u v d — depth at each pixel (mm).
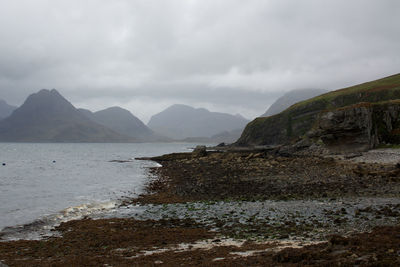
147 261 14969
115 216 27594
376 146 72938
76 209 30844
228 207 28312
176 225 23438
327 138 80125
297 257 13211
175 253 16172
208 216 25453
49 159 122375
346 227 19406
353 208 24703
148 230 22234
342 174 43375
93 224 24672
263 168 56344
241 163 68312
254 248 16094
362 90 142750
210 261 14062
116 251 17562
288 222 21578
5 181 54406
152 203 33094
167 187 44094
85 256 16781
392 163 51344
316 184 37469
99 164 94250
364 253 13312
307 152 83375
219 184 42531
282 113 172750
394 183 35562
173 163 87438
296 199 30359
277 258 13430
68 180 55594
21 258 16797
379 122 75750
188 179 50594
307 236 18016
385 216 21609
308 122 153125
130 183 50500
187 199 34219
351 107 77062
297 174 46531
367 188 33719
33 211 30547
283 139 160750
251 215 24578
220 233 20375
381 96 128500
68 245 19438
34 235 22359
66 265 15016
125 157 137250
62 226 24562
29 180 55750
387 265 11359
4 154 161750
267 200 30703
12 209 31531
